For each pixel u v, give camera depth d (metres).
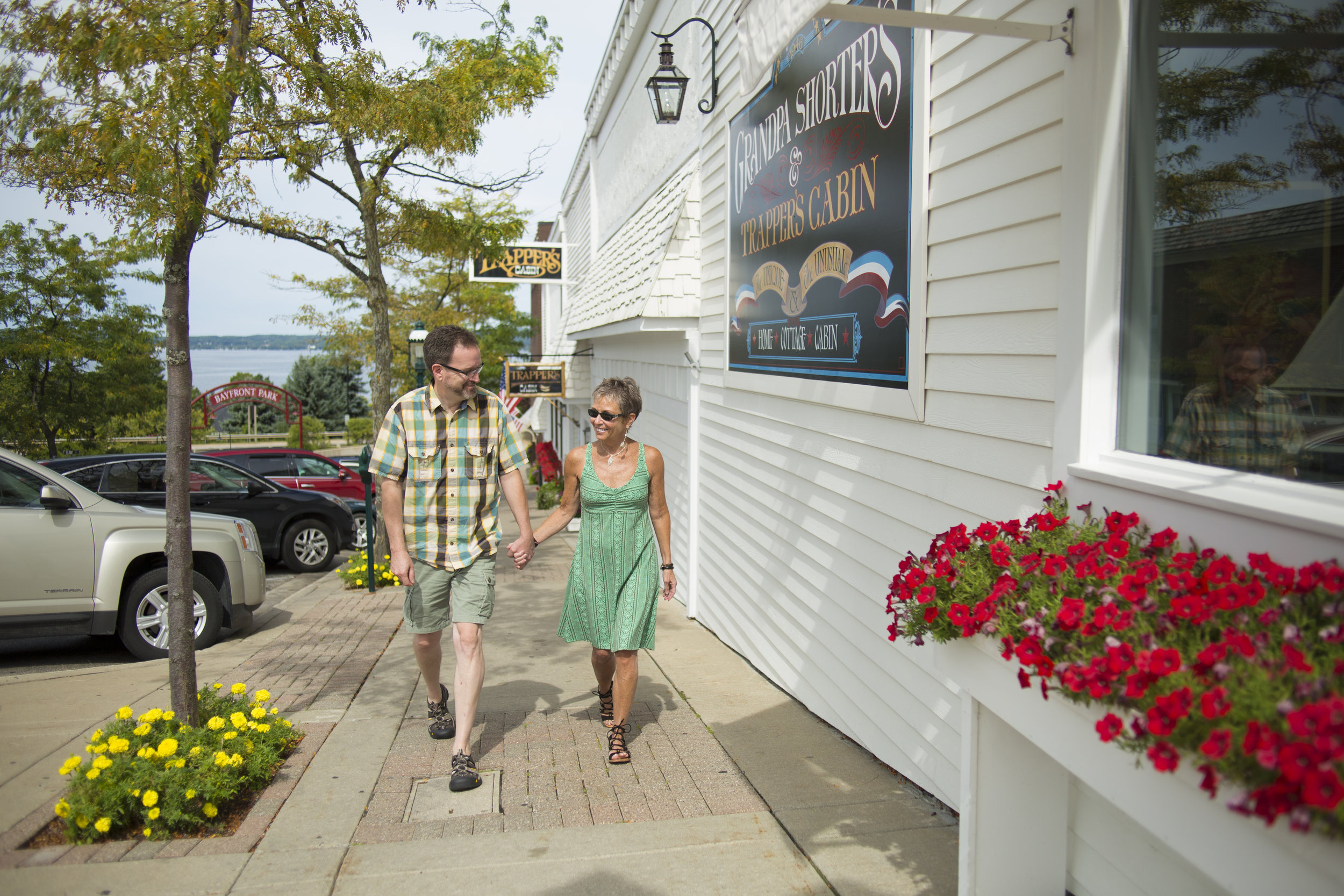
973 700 2.42
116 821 3.25
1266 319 2.15
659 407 9.59
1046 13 2.68
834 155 4.39
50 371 17.98
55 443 19.25
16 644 7.12
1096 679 1.69
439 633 4.15
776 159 5.32
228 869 3.01
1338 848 1.28
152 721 3.64
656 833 3.29
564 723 4.63
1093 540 2.26
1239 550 2.01
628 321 8.01
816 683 4.86
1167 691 1.58
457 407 3.90
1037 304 2.77
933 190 3.42
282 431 57.28
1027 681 1.91
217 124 3.89
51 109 3.95
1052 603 2.00
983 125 3.05
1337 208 2.01
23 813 3.41
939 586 2.38
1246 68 2.19
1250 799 1.36
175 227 3.76
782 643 5.46
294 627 7.14
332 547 12.11
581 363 17.83
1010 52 2.88
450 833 3.32
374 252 9.34
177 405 3.85
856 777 3.85
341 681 5.39
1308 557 1.83
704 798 3.63
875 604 4.06
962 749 2.49
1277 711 1.38
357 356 26.56
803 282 4.88
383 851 3.16
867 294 4.03
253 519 11.59
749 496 6.24
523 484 4.12
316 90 5.87
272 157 7.78
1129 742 1.62
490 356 27.42
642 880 2.94
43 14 3.84
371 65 7.80
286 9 5.20
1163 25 2.38
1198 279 2.31
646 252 8.61
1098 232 2.47
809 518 4.98
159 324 19.48
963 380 3.22
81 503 6.35
